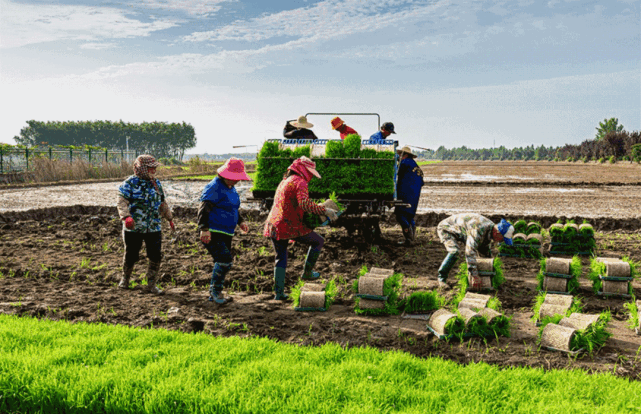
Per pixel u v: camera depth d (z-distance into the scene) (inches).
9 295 241.0
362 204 363.3
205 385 150.0
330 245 361.1
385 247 362.9
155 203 245.6
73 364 161.5
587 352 181.8
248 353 172.7
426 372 161.8
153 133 5821.9
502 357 178.9
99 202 654.5
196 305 234.5
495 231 254.2
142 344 179.2
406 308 226.2
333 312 228.7
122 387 146.6
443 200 721.6
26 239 379.2
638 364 173.5
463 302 217.3
